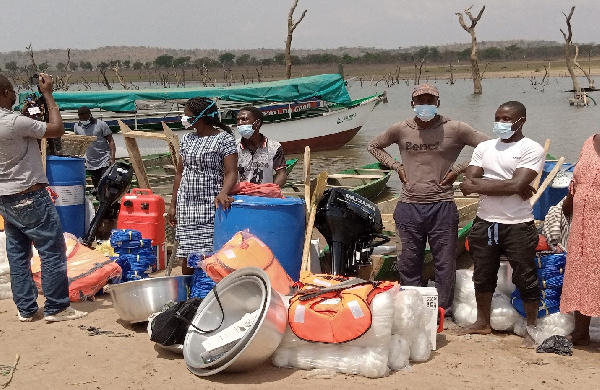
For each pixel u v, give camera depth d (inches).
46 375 202.4
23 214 242.2
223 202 244.2
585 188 224.1
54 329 244.8
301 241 252.4
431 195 255.1
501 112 230.1
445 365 212.7
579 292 224.7
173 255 293.7
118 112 791.7
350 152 952.3
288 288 229.6
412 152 256.8
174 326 215.5
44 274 250.1
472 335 246.4
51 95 245.9
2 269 283.6
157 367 209.3
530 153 230.2
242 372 205.5
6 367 208.5
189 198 253.6
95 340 233.5
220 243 247.0
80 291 278.5
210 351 205.5
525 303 237.5
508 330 250.8
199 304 224.1
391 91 2775.6
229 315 222.1
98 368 208.1
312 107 962.1
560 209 254.1
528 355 223.8
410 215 258.1
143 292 239.6
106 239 375.9
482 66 6668.3
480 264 242.1
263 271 208.1
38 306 271.3
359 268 282.8
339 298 208.5
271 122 891.4
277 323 201.2
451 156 255.4
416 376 202.7
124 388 193.5
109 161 487.8
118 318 258.7
